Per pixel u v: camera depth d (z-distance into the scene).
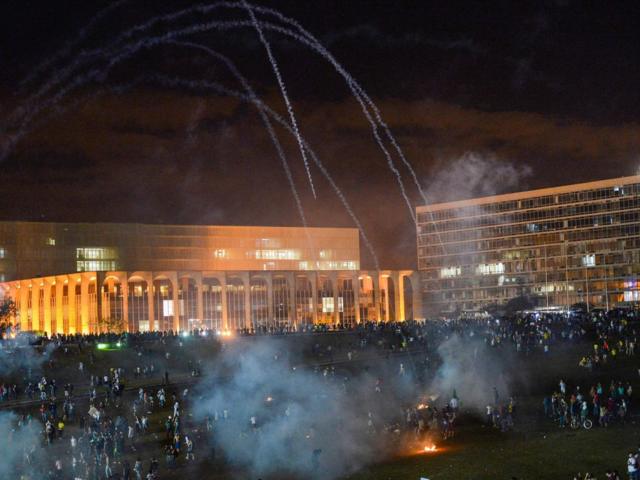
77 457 114.81
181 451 116.00
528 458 99.38
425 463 102.06
